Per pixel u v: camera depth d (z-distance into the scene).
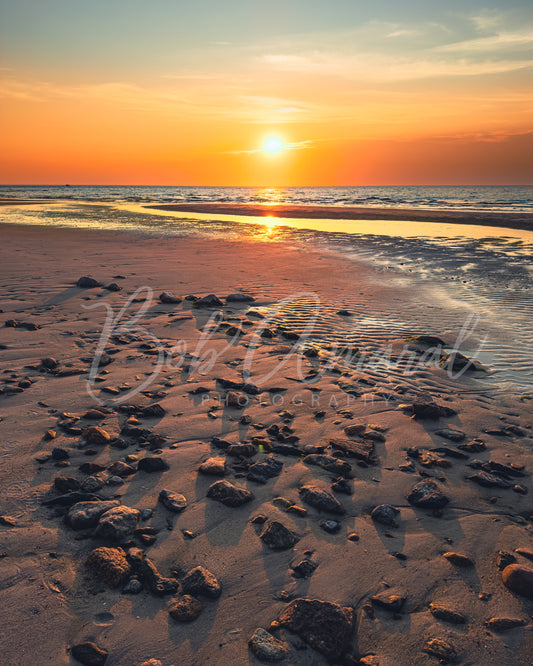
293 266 13.06
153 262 13.03
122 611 2.23
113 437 3.87
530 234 21.91
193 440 3.90
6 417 4.09
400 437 4.10
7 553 2.54
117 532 2.69
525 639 2.15
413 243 18.70
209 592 2.34
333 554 2.66
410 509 3.12
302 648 2.08
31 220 27.27
